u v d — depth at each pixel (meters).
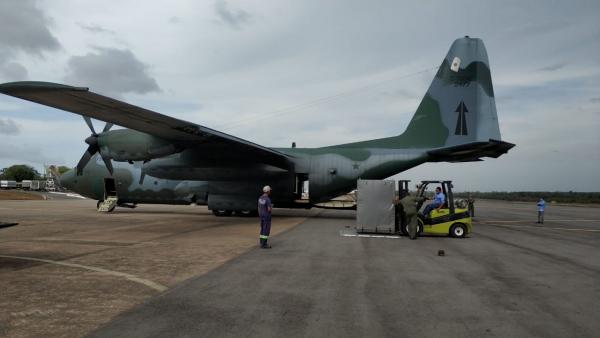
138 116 13.80
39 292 6.20
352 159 19.97
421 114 19.73
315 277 7.37
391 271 7.99
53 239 12.46
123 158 17.86
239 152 18.81
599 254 10.49
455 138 19.00
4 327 4.66
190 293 6.20
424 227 14.05
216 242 11.80
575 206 55.09
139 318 5.02
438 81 19.42
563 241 13.26
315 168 20.14
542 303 5.88
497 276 7.66
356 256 9.67
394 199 14.31
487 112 18.72
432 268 8.34
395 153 19.61
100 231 14.73
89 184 25.62
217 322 4.91
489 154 19.81
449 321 5.04
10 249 10.42
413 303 5.80
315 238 12.97
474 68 18.92
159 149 17.30
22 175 127.12
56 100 12.21
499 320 5.10
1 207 31.48
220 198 21.33
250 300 5.86
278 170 20.12
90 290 6.34
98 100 12.18
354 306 5.62
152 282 6.88
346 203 23.20
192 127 14.71
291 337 4.45
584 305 5.79
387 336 4.51
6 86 10.77
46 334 4.45
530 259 9.61
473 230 16.95
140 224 17.52
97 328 4.65
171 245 11.17
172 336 4.44
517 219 25.23
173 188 23.31
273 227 16.45
